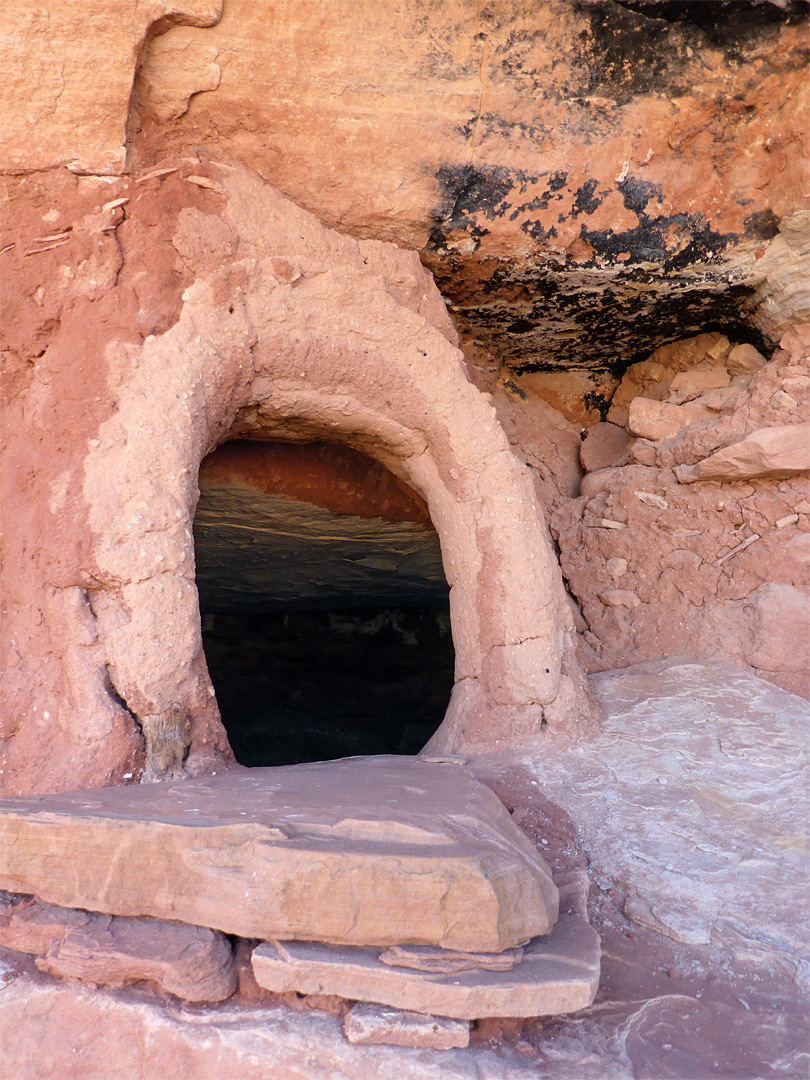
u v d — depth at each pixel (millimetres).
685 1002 2273
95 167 3123
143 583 2902
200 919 2154
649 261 4035
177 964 2068
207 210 3242
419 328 3631
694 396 4844
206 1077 1970
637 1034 2154
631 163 3723
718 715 3707
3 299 3062
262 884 2086
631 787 3184
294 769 3094
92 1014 2090
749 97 3654
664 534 4520
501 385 5297
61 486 2932
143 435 2986
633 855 2801
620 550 4621
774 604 4117
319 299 3439
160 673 2881
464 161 3574
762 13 3412
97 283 3098
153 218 3158
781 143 3768
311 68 3285
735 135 3771
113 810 2289
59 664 2883
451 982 2025
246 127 3361
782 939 2471
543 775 3240
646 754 3420
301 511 4461
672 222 3904
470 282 4172
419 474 3930
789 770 3303
